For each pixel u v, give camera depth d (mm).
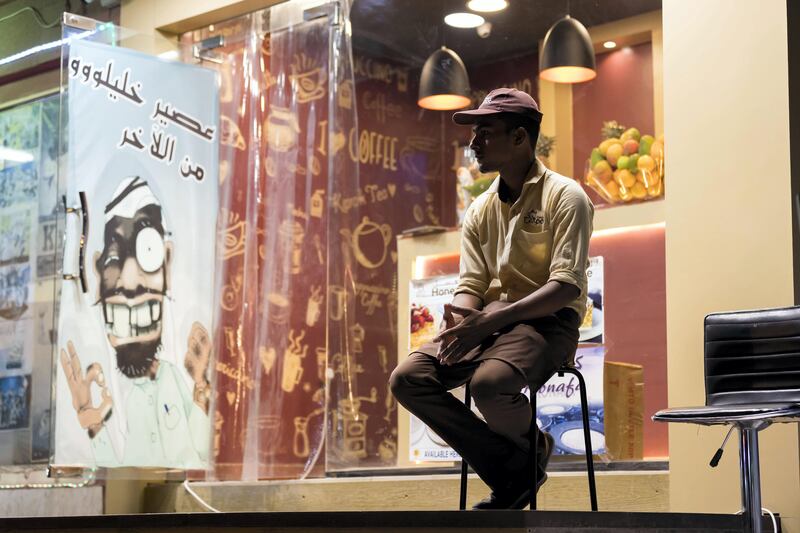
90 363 4953
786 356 3375
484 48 7988
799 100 4109
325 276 5957
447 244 5559
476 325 3203
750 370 3432
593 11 7270
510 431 3250
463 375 3383
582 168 7711
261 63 6059
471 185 6129
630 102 7508
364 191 8148
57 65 6496
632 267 4883
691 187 4215
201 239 5391
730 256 4090
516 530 2750
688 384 4148
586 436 3297
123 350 5059
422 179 8531
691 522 3133
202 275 5375
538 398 4805
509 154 3391
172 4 6180
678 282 4207
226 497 5742
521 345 3211
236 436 5867
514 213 3400
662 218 4805
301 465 5891
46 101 6531
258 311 5984
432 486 4953
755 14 4137
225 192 5977
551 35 6418
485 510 2783
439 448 5242
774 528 3746
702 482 4066
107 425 4977
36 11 6699
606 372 4668
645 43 7441
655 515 3041
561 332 3305
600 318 4754
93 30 5160
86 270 4980
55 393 4848
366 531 2900
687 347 4164
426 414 3354
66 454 4852
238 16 6055
